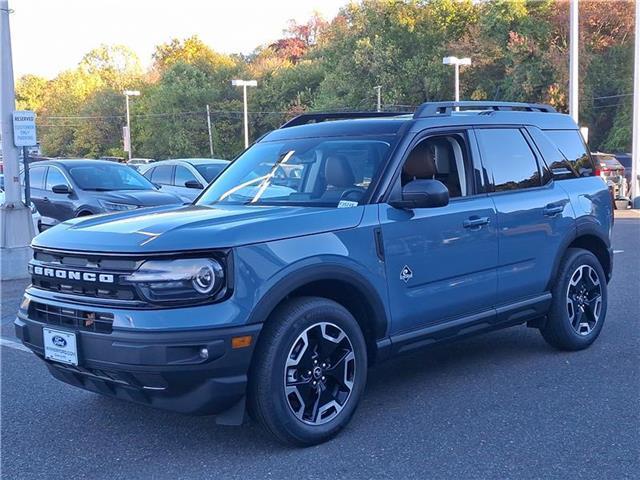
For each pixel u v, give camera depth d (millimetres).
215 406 4273
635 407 5277
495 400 5477
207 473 4320
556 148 6727
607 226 7008
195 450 4668
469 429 4910
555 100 46438
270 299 4336
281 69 71000
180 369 4117
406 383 5934
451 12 55656
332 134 5746
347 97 57906
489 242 5719
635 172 24016
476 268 5633
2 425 5168
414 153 5480
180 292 4184
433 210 5359
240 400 4371
